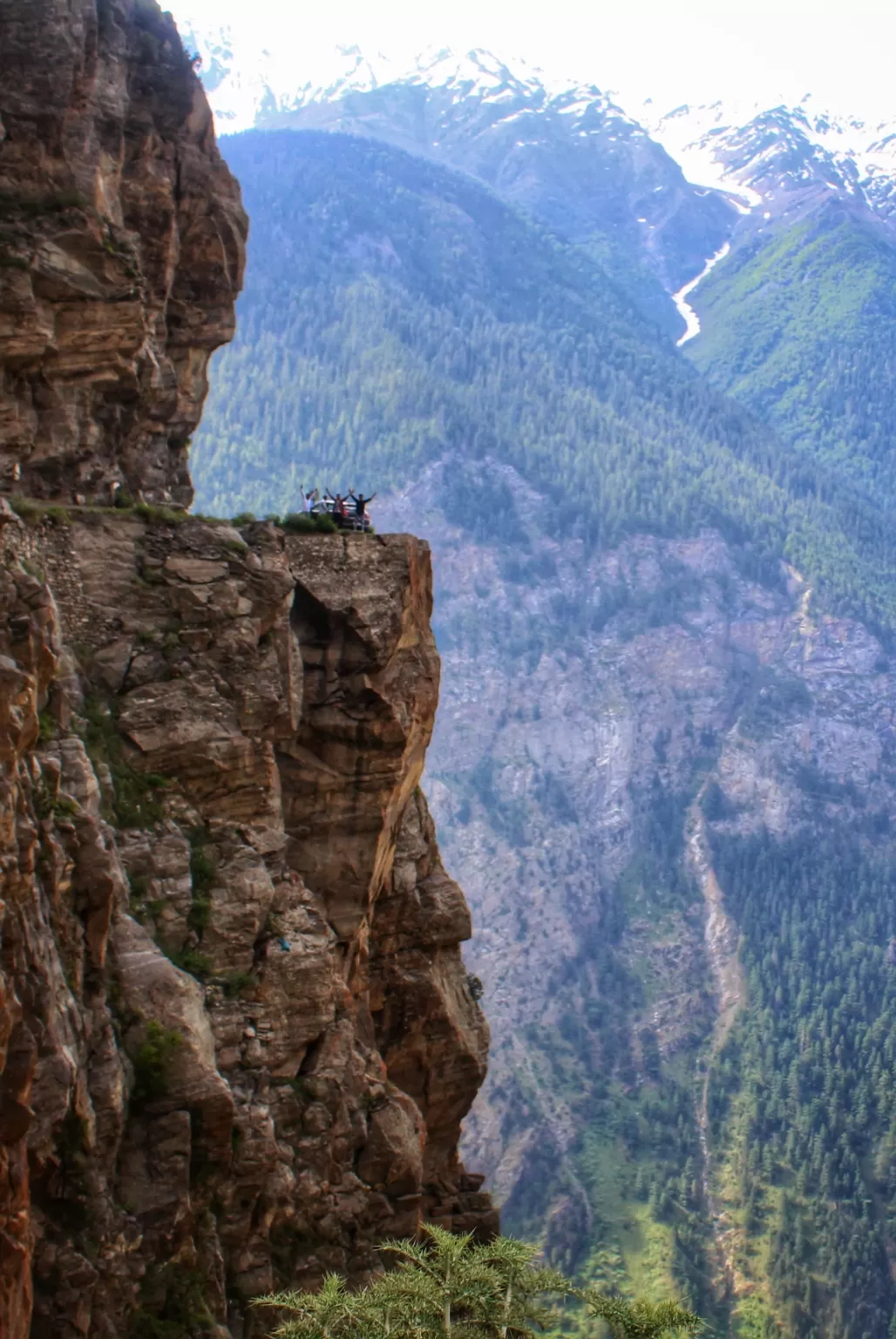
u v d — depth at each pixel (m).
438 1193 43.84
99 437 39.56
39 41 39.34
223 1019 33.44
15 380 37.97
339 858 39.00
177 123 45.12
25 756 29.58
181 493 45.81
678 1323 27.44
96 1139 29.02
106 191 41.16
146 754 34.75
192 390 46.00
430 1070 43.62
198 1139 31.06
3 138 38.66
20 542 33.56
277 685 36.53
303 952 35.03
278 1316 31.92
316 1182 34.28
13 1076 26.31
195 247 45.66
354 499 41.81
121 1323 28.53
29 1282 26.23
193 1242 30.64
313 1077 34.94
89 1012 29.98
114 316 39.00
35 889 28.64
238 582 36.69
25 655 30.55
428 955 43.44
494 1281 27.75
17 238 38.06
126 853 33.38
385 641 39.19
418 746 41.12
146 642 35.62
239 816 35.72
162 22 45.19
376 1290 27.94
